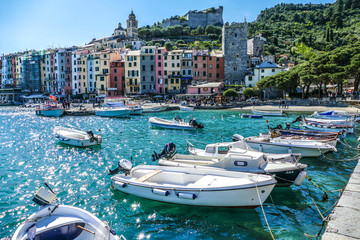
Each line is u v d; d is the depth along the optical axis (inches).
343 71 2420.0
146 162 882.1
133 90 3663.9
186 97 3211.1
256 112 2240.4
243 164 618.5
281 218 504.1
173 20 6943.9
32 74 4643.2
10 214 532.4
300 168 612.7
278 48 5659.5
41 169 818.2
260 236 445.7
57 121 2065.7
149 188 550.9
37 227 360.8
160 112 2561.5
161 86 3592.5
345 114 1800.0
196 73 3548.2
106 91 3774.6
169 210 535.8
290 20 7844.5
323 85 3486.7
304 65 2815.0
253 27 7140.8
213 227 474.3
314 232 455.2
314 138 1029.2
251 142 948.6
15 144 1204.5
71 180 714.2
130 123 1877.5
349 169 783.7
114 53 3924.7
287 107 2529.5
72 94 4197.8
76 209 396.8
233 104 2787.9
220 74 3617.1
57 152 1031.0
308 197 593.3
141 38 6382.9
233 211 527.2
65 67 4269.2
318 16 7549.2
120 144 1162.0
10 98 4798.2
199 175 576.4
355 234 326.6
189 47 4889.3
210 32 6407.5
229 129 1545.3
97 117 2271.2
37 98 4439.0
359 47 2524.6
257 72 3422.7
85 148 1091.3
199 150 838.5
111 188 650.2
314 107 2513.5
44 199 397.7
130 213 526.9
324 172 757.3
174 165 660.7
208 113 2405.3
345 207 405.1
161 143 1179.3
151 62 3609.7
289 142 928.3
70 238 359.6
